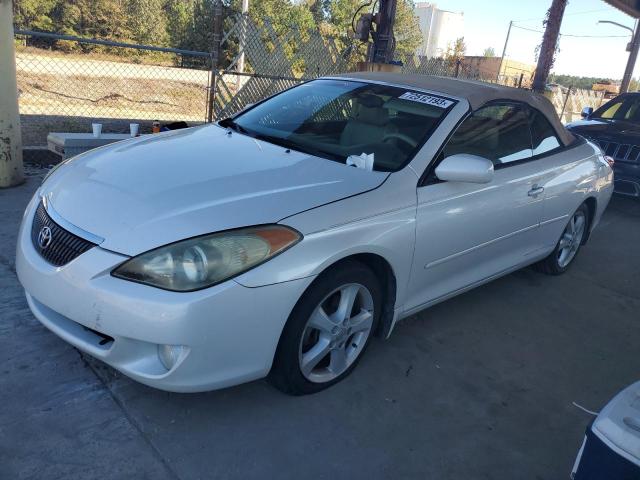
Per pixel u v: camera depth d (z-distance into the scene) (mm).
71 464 2203
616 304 4570
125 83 16297
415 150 3180
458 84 3820
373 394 2900
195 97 16031
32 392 2559
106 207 2461
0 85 4836
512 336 3771
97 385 2666
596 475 1692
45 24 25266
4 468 2137
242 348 2359
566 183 4289
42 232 2557
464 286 3637
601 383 3367
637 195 7598
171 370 2266
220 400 2676
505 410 2957
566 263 4941
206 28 26312
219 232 2303
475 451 2613
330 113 3607
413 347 3422
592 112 8930
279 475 2297
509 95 3926
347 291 2750
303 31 8898
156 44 27469
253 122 3709
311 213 2533
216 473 2260
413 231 2963
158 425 2473
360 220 2688
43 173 5750
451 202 3197
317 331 2725
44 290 2412
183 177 2666
